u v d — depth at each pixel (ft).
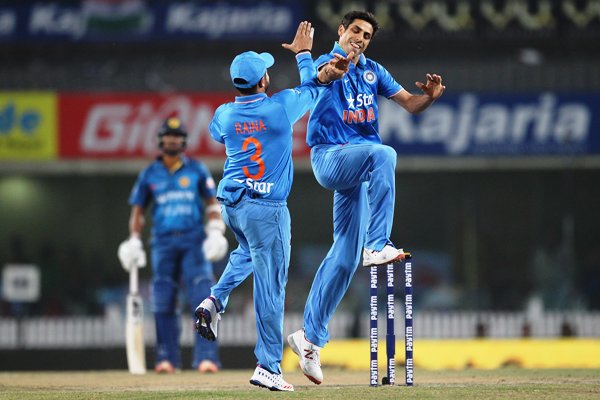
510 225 250.98
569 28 215.51
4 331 189.78
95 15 216.74
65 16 217.15
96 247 254.68
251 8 215.10
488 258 250.57
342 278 82.69
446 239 251.60
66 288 240.32
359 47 81.87
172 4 216.54
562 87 214.07
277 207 77.00
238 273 79.56
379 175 77.92
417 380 93.71
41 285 239.09
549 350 142.41
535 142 209.46
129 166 227.61
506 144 209.26
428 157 214.69
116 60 218.38
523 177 250.98
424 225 252.01
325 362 140.05
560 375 102.32
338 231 83.05
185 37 215.51
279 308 77.97
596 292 238.89
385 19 215.10
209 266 123.44
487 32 215.72
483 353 142.31
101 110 208.03
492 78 214.28
